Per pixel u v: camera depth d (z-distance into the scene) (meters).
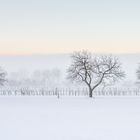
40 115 37.56
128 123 29.97
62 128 27.05
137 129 26.16
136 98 74.88
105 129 26.30
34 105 53.28
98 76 81.62
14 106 51.25
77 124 29.50
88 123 30.14
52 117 35.41
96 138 22.36
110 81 83.38
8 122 31.19
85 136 23.14
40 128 27.09
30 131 25.50
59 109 45.50
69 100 67.19
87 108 47.00
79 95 95.38
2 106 51.31
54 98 75.38
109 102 60.31
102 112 40.84
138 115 37.09
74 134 24.03
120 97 79.81
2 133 24.55
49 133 24.48
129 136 22.98
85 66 79.75
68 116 36.38
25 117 35.53
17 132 25.02
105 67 81.25
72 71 80.69
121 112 40.75
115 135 23.44
